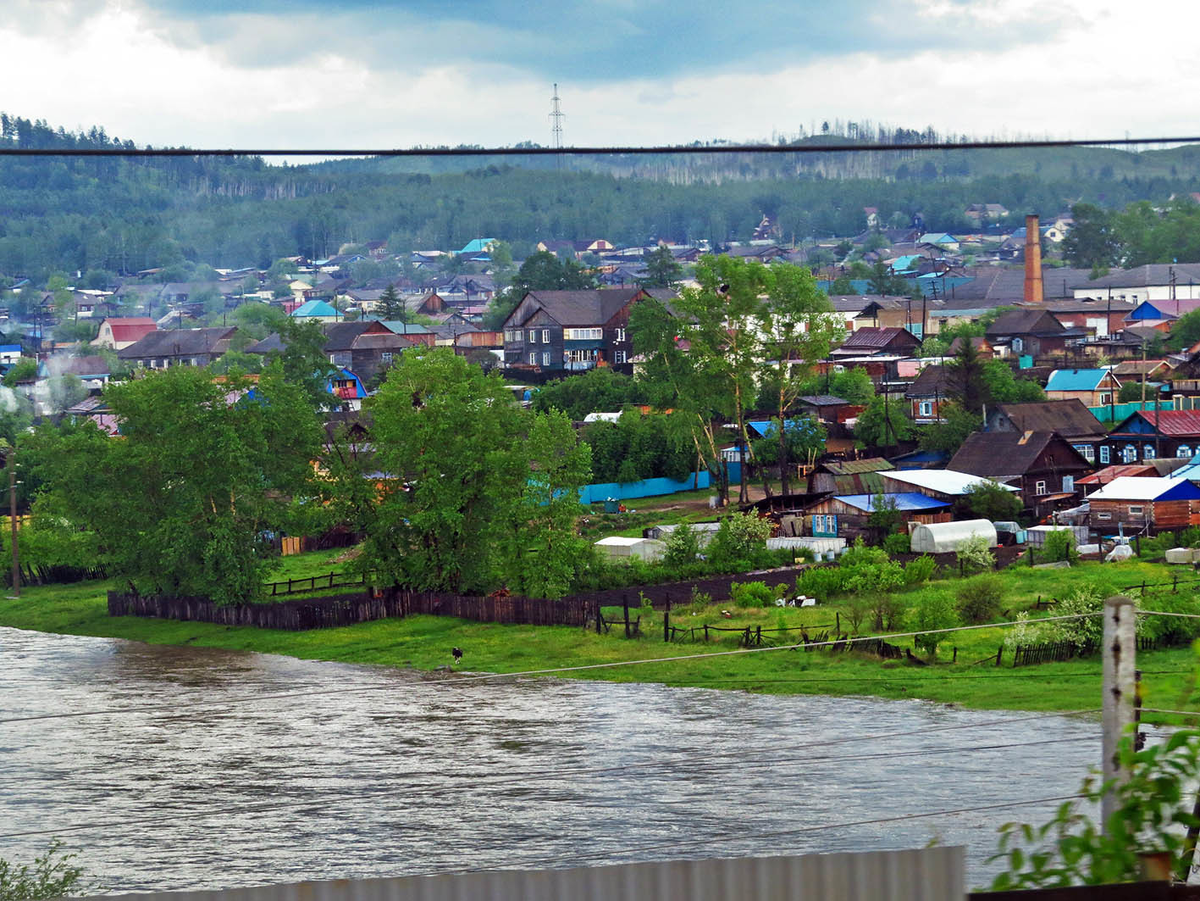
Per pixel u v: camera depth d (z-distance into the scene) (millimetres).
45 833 40406
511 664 64500
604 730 50875
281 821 40844
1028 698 50625
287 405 86625
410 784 44562
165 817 41750
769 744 47000
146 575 86250
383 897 9367
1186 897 10703
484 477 79562
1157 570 73062
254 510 82625
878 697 52875
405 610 79125
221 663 70438
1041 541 89500
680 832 37812
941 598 63312
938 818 37250
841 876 9742
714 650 62688
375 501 82438
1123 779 12148
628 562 84750
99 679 67062
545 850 36875
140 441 86688
